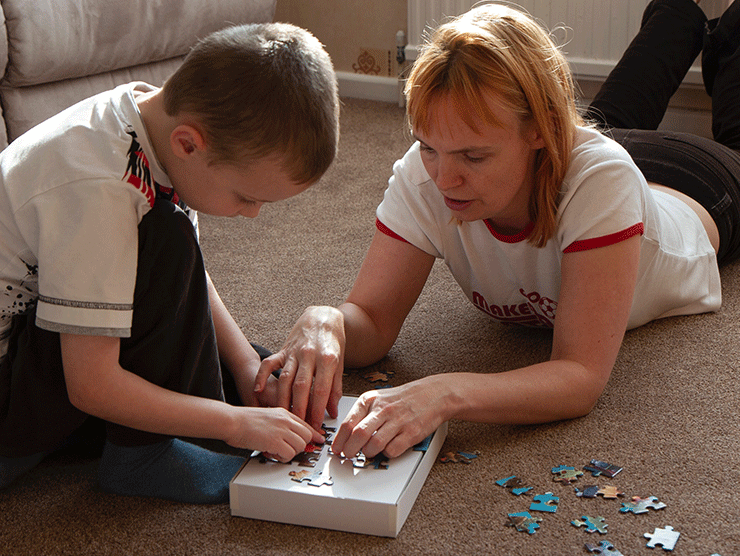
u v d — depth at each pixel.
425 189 1.33
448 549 0.96
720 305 1.56
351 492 0.99
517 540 0.97
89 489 1.12
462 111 1.05
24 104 2.00
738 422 1.19
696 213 1.61
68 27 2.00
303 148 0.94
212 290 1.26
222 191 0.99
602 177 1.17
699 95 2.60
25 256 1.01
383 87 3.19
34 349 1.03
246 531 1.02
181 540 1.00
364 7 3.12
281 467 1.05
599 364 1.17
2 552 0.99
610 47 2.59
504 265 1.33
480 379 1.13
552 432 1.18
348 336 1.31
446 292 1.70
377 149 2.62
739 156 1.83
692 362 1.36
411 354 1.45
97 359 0.96
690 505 1.02
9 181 0.97
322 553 0.97
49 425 1.07
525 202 1.21
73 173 0.93
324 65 0.99
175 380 1.08
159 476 1.08
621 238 1.15
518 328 1.53
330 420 1.15
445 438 1.19
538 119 1.09
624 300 1.17
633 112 2.15
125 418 0.99
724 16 2.12
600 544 0.95
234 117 0.91
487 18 1.11
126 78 2.28
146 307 1.01
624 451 1.13
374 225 2.04
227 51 0.94
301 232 2.02
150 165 0.99
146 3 2.21
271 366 1.16
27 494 1.11
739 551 0.94
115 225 0.93
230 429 1.03
